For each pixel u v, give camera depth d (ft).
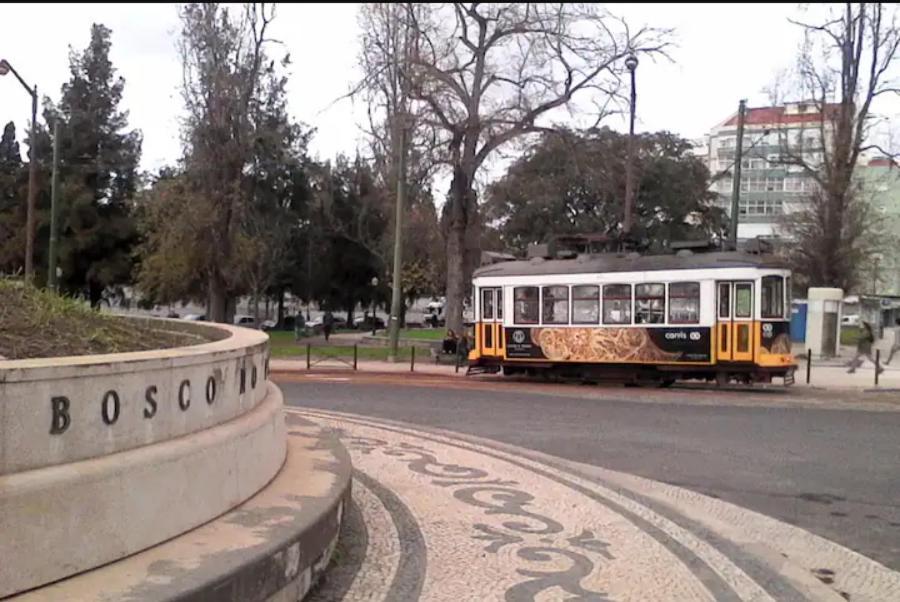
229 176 129.59
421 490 28.43
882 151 114.42
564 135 95.91
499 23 94.43
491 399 58.80
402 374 81.25
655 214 172.35
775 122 178.60
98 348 19.92
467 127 94.89
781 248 149.38
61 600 12.51
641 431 44.06
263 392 23.11
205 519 17.04
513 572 19.77
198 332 30.27
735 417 49.93
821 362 94.32
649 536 23.57
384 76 107.24
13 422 12.89
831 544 23.45
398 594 17.97
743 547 22.93
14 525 12.52
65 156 168.45
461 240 99.40
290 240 187.21
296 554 16.61
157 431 16.03
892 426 46.16
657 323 69.05
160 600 12.67
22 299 22.02
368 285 216.13
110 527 14.25
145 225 137.49
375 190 146.51
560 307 73.92
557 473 32.35
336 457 24.99
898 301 121.90
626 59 92.32
